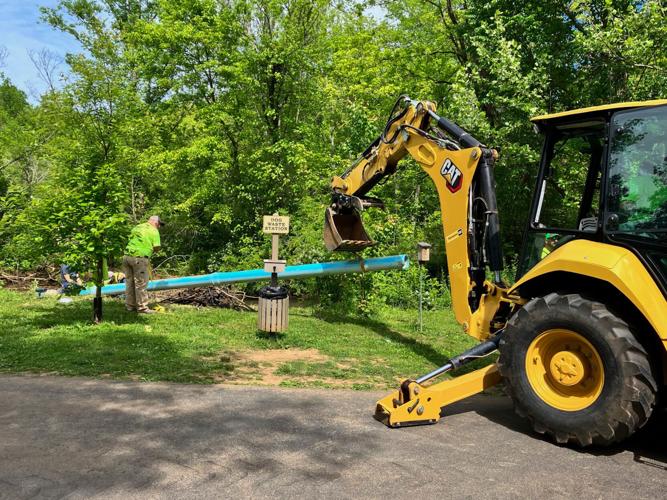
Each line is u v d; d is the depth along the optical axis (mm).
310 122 16531
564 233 4766
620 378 3910
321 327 8836
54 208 7613
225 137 16375
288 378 5879
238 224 15750
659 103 4266
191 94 16406
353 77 15969
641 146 4273
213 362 6363
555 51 11797
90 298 10578
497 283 5645
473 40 12180
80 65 11539
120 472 3479
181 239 17234
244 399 5062
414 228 13664
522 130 11703
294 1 15328
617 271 4059
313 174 14414
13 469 3475
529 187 12359
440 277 14109
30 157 16219
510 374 4492
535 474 3672
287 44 14914
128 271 9344
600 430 3973
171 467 3576
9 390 5066
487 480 3551
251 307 10625
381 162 7590
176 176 16328
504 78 10914
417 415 4551
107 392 5102
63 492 3197
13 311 9117
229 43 15758
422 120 6852
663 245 4039
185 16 16266
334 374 6098
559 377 4258
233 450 3885
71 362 6043
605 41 9477
